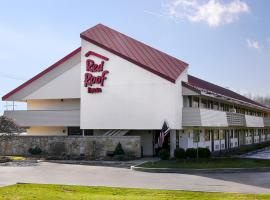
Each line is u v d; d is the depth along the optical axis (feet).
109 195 50.49
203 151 103.71
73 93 126.41
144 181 66.64
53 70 128.88
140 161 99.19
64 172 79.51
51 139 113.91
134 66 110.63
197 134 126.52
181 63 125.80
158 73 107.14
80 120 117.91
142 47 127.95
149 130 116.67
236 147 172.24
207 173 79.30
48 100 134.31
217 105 147.13
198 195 50.49
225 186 60.80
